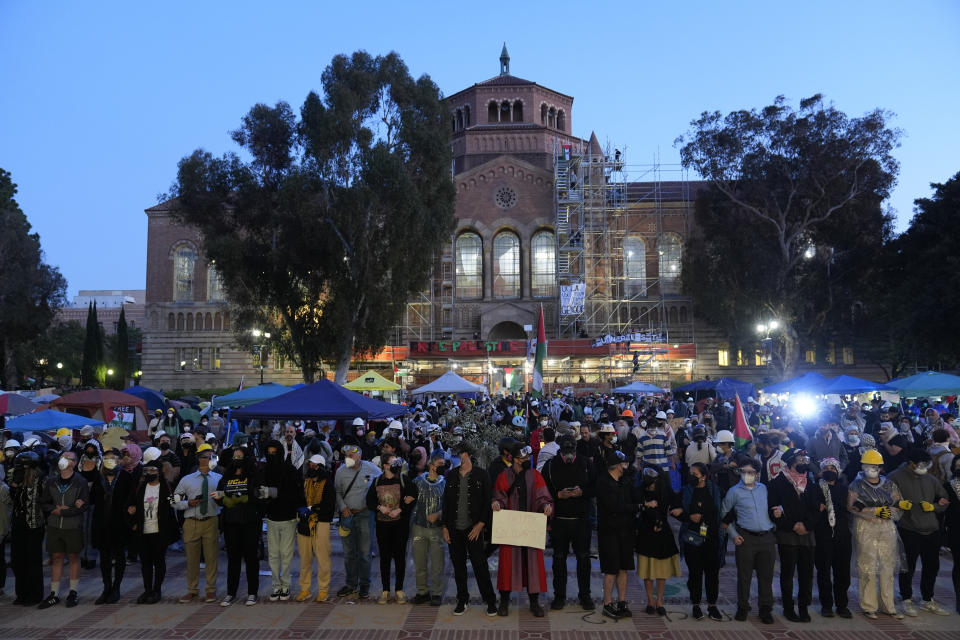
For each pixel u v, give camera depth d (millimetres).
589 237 67562
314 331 44906
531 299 67375
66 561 14477
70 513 10898
